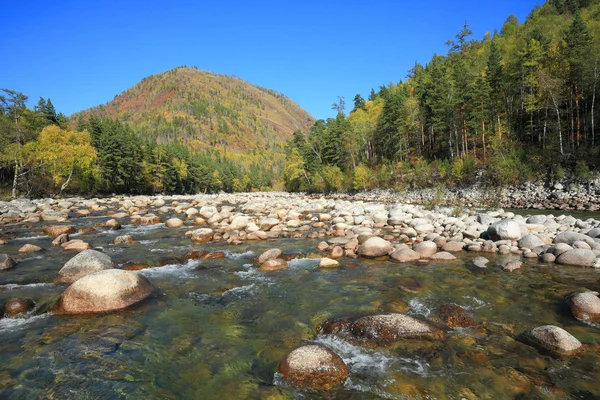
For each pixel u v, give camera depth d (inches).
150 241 575.2
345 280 358.0
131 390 170.4
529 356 199.5
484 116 1897.1
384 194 2182.6
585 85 1566.2
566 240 462.3
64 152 1793.8
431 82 2445.9
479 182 1705.2
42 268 399.5
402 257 430.6
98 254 374.6
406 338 219.6
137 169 2773.1
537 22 3280.0
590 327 236.8
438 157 2333.9
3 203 1254.3
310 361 181.8
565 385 171.9
